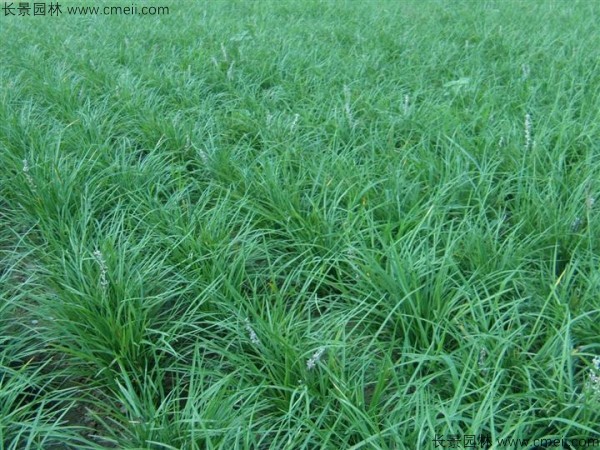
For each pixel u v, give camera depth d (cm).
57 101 652
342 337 346
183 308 379
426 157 497
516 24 938
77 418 330
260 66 745
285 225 422
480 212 405
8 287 418
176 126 578
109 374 331
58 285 386
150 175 498
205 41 890
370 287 364
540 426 284
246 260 400
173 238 416
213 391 296
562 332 312
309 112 607
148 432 282
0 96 652
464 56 791
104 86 705
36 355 364
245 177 476
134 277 370
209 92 702
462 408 283
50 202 452
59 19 1080
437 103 628
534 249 392
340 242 406
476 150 505
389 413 284
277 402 307
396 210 431
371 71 736
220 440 281
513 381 306
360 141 561
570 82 661
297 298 359
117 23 1014
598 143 517
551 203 412
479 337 309
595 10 1059
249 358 337
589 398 274
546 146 511
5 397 317
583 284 355
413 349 328
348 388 295
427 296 346
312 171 485
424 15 1016
